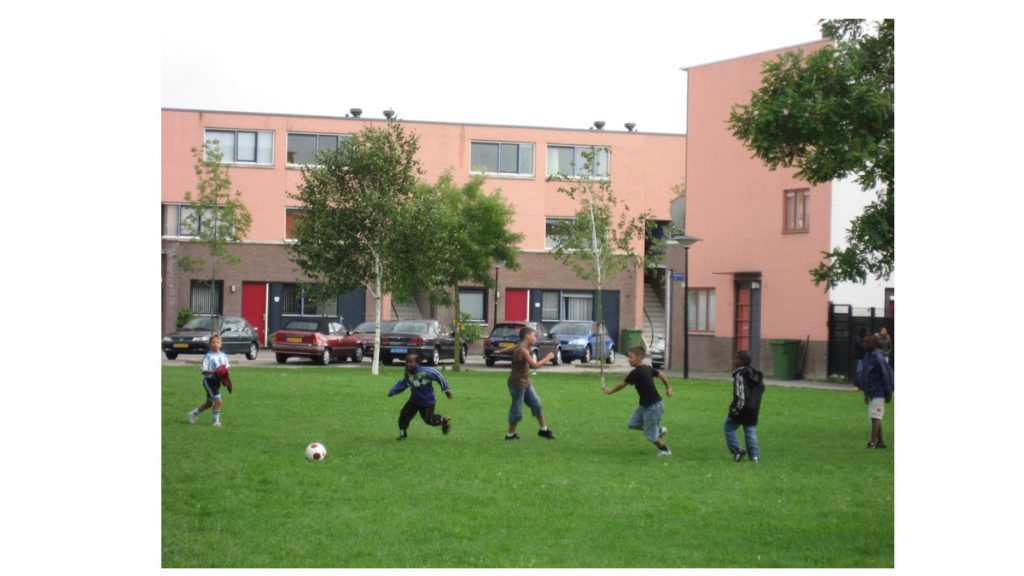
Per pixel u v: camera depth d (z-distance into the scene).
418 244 33.94
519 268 40.22
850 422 20.91
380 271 33.94
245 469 13.45
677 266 47.84
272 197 52.38
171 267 51.06
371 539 9.97
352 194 34.06
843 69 20.84
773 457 15.76
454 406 22.31
